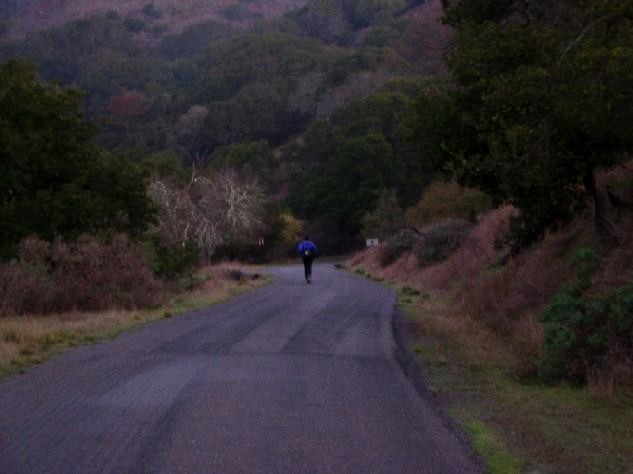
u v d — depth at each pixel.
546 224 18.36
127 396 9.46
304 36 165.38
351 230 85.44
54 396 9.57
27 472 6.48
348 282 35.81
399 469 6.67
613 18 14.29
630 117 13.01
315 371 11.25
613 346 10.30
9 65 26.97
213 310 21.36
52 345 14.49
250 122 116.75
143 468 6.58
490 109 15.02
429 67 91.75
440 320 18.08
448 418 8.63
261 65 133.62
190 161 110.81
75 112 28.09
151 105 135.00
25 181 25.14
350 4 168.62
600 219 15.77
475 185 17.59
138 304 22.44
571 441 7.72
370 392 9.84
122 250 23.83
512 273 19.56
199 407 8.81
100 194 27.95
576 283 12.28
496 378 11.30
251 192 52.19
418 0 136.00
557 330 10.66
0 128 24.52
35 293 20.41
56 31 169.62
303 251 34.88
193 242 42.84
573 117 13.16
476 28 16.81
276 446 7.26
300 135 114.19
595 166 14.92
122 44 176.75
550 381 10.77
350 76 114.81
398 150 80.75
